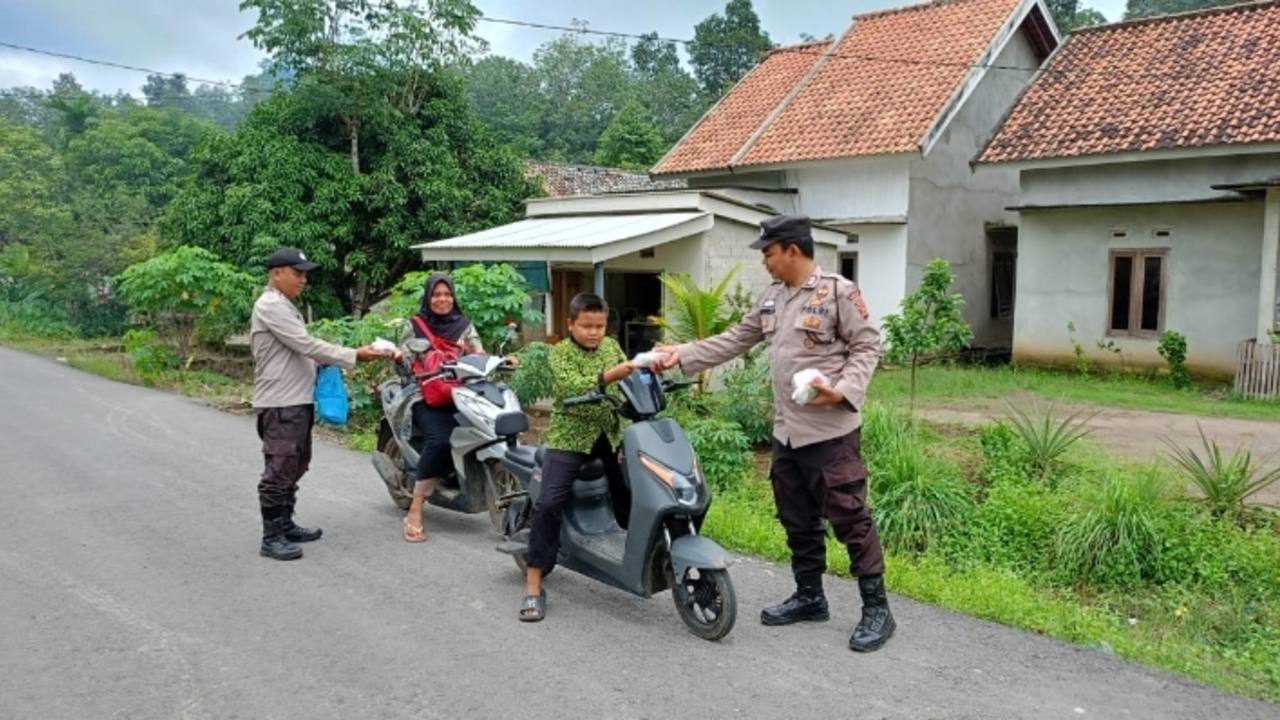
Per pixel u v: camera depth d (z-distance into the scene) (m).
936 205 18.28
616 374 4.48
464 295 10.53
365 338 10.22
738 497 7.31
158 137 39.75
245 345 18.33
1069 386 14.49
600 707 3.73
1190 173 15.20
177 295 13.59
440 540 6.07
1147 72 16.73
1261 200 14.45
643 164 41.19
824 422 4.30
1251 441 10.10
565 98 56.16
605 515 5.02
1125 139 15.16
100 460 8.41
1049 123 16.55
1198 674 4.24
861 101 19.19
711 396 9.69
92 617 4.67
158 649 4.29
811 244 4.37
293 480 5.78
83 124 38.91
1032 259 17.08
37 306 25.08
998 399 13.11
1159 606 5.85
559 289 15.98
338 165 17.16
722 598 4.29
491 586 5.20
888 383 14.34
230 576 5.30
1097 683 4.00
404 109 18.19
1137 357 15.95
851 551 4.41
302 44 17.11
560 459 4.68
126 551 5.74
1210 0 37.56
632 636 4.48
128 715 3.67
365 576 5.34
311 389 5.76
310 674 4.04
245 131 17.55
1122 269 16.11
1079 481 7.54
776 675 4.03
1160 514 6.55
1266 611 5.71
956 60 18.72
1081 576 6.27
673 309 10.80
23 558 5.60
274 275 5.67
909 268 17.80
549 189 24.95
